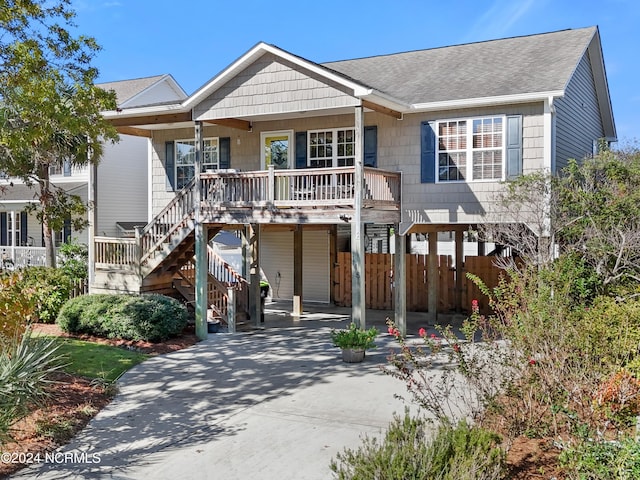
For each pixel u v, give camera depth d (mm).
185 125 17359
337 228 20750
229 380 10211
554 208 11547
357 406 8688
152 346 12695
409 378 7035
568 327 6777
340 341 11547
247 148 16875
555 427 5992
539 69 14273
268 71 13383
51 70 11086
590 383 6328
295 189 14867
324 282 20891
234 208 13922
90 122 11758
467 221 13805
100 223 21266
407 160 14516
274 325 16281
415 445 5051
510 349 7344
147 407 8648
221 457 6730
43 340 8695
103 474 6250
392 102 13047
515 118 13273
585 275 10656
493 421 6527
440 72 16219
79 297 14094
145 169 23250
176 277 16281
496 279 17641
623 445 4957
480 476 4609
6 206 23219
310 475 6211
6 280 8961
